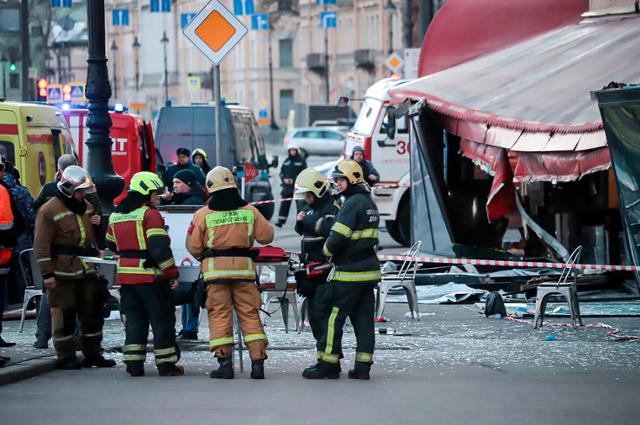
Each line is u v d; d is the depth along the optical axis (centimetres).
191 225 3275
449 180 6125
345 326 4431
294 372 3400
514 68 5656
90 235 3478
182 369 3353
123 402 2900
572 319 4341
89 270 3462
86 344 3497
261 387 3133
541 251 5744
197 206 4156
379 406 2842
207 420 2669
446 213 5706
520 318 4597
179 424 2627
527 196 5772
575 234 5481
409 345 3934
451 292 5175
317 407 2828
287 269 3503
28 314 4606
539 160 5009
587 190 5584
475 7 6200
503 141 5128
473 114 5281
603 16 5941
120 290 3359
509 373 3366
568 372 3378
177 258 4138
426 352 3772
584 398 2950
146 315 3353
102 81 4803
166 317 3331
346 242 3250
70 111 6950
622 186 4422
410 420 2669
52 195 3800
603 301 5016
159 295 3316
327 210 3372
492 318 4606
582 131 4847
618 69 5288
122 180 4828
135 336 3331
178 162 5750
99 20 4791
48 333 3766
